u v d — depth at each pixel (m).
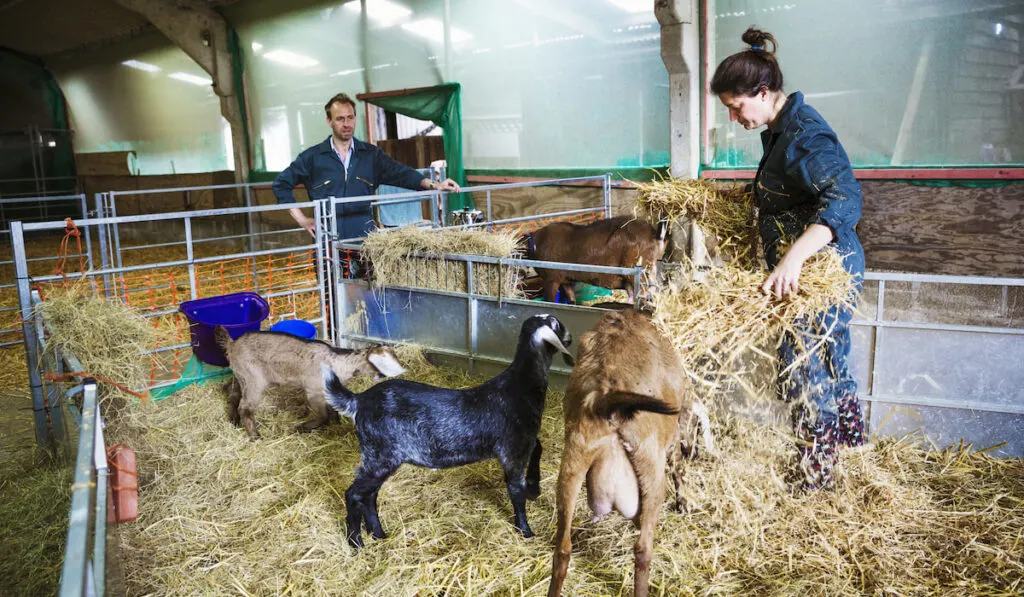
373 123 10.63
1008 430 3.31
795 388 2.99
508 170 8.76
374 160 5.67
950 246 5.91
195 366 4.49
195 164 14.29
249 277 9.02
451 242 4.75
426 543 2.84
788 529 2.82
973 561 2.60
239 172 12.65
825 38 6.34
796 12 6.44
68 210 18.03
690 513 2.92
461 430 2.81
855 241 2.88
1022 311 4.11
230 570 2.71
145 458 3.52
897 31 5.94
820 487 3.01
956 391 3.38
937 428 3.45
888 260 6.25
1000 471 3.20
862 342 3.50
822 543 2.73
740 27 6.70
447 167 9.36
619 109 7.70
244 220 12.83
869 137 6.28
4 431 4.12
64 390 3.05
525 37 8.32
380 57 10.18
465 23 8.95
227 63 12.22
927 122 5.93
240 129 12.50
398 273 4.93
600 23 7.62
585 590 2.53
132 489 2.19
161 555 2.80
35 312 3.60
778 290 2.62
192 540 2.90
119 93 15.86
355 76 10.61
